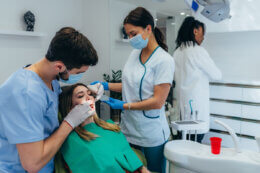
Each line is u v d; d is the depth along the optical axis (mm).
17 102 852
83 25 3859
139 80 1433
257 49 2986
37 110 896
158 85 1379
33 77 929
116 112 3432
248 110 2658
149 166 1542
